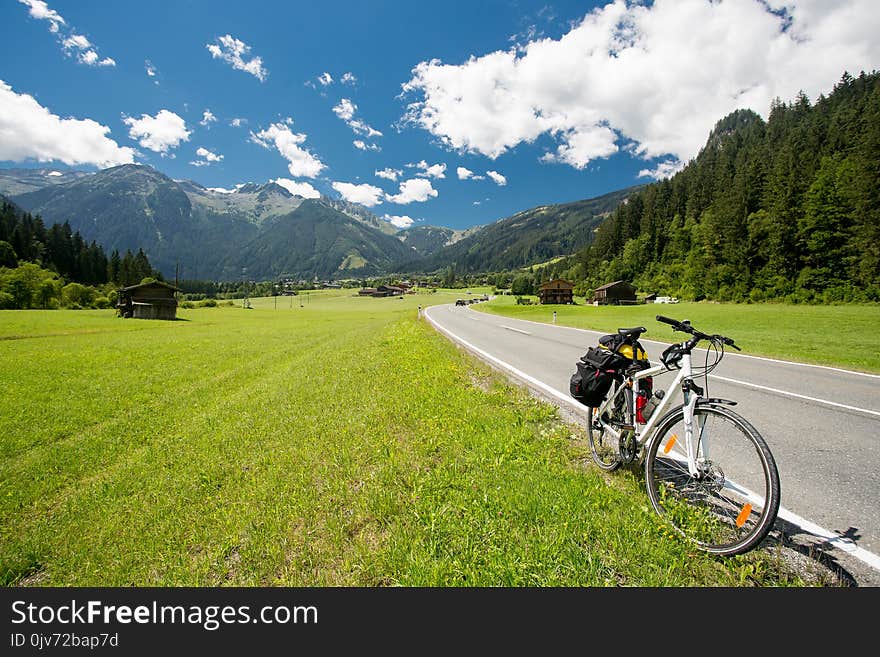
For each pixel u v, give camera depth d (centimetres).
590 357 438
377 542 323
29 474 619
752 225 6500
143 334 3428
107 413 976
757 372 948
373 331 2666
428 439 529
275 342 2623
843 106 9775
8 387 1270
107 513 453
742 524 296
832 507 345
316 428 633
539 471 423
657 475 370
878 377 888
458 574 278
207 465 546
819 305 5012
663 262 10050
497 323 2942
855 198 4941
